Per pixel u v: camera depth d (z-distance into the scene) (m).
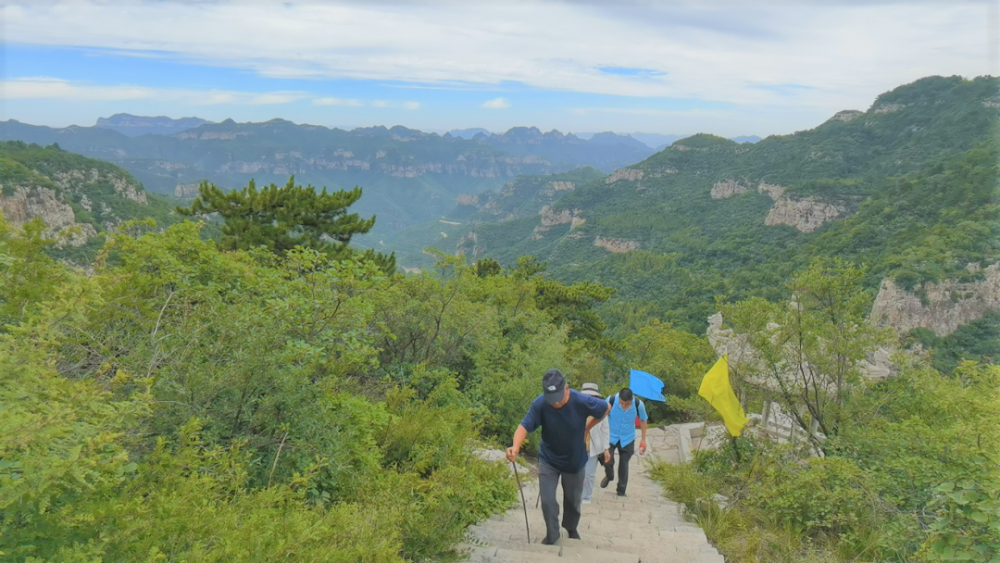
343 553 3.04
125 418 2.85
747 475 7.82
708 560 4.95
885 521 5.61
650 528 6.05
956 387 7.80
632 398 7.88
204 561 2.46
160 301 5.55
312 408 4.84
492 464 6.61
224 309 5.04
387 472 5.11
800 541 5.63
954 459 5.63
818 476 6.28
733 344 9.68
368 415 5.68
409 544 4.45
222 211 14.38
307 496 4.54
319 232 15.37
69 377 4.04
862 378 8.95
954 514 4.21
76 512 2.34
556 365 11.58
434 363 10.11
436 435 6.39
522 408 10.03
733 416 8.48
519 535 5.52
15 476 2.15
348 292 6.65
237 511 3.20
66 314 3.15
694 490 7.59
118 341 4.59
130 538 2.45
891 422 8.02
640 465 11.09
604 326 27.20
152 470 2.96
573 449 5.12
